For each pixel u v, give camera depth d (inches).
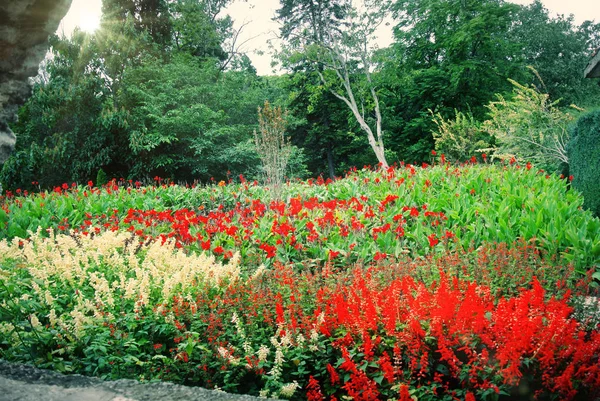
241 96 924.0
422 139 1063.0
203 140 786.8
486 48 1056.8
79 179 859.4
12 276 158.6
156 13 1077.8
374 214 327.0
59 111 880.9
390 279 192.7
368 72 1043.9
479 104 1066.1
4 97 171.2
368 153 1229.1
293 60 1055.0
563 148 522.9
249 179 826.2
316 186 486.9
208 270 189.3
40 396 117.3
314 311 154.3
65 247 201.2
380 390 127.5
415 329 127.5
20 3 153.6
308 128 1275.8
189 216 341.1
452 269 201.5
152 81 860.6
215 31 1216.8
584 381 119.3
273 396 134.1
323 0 1079.0
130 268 205.8
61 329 145.3
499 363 120.7
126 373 139.9
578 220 281.1
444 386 124.8
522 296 142.0
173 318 152.8
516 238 265.7
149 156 817.5
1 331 142.7
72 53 945.5
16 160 859.4
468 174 426.3
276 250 263.4
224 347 146.8
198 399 123.1
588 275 195.5
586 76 400.5
